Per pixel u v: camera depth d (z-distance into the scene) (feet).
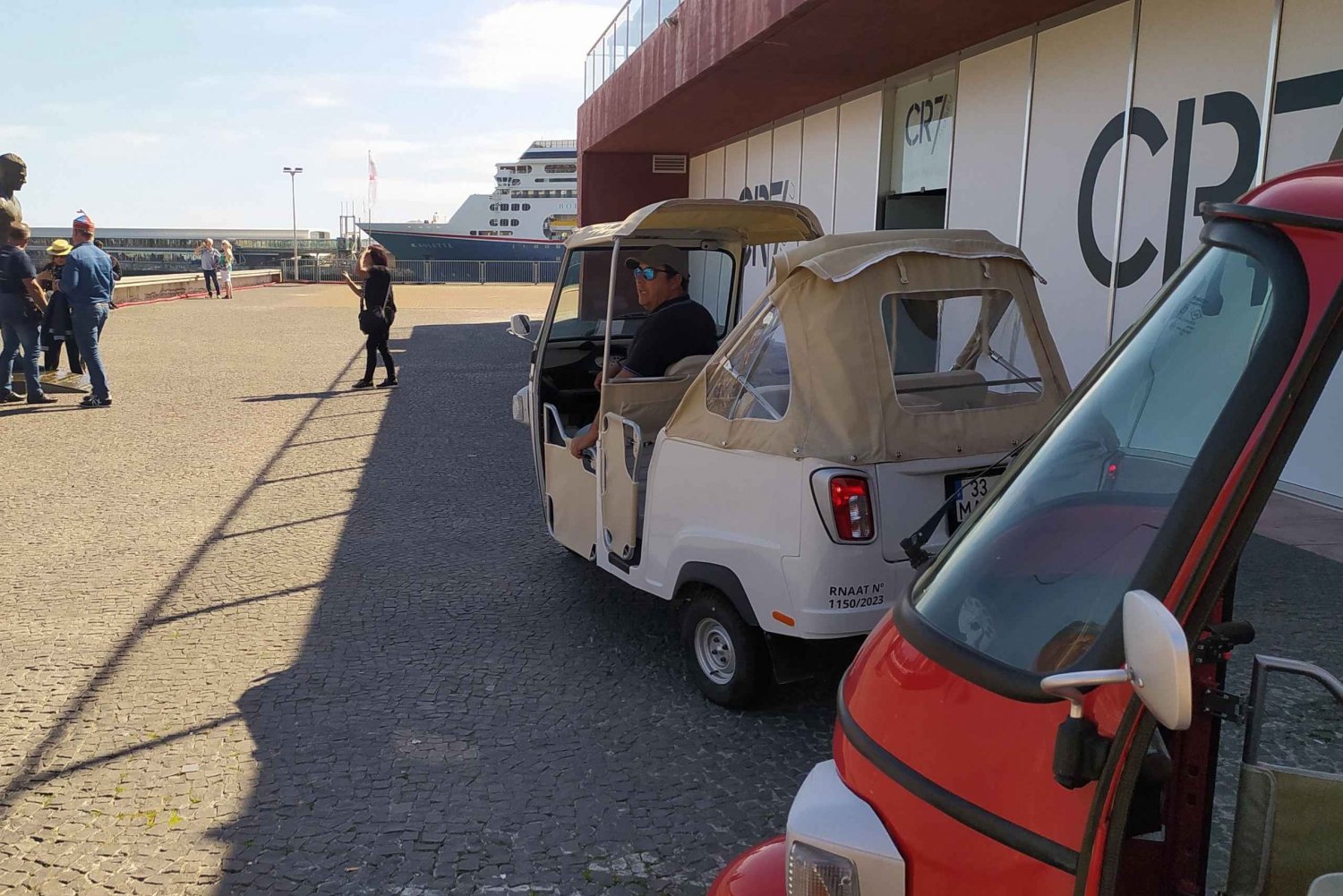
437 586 19.24
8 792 11.94
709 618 13.79
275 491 26.68
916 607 6.05
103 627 17.20
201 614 17.83
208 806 11.60
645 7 52.34
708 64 40.63
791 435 12.13
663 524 14.23
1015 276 13.34
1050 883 4.71
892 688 5.77
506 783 12.09
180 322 81.41
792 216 17.52
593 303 20.11
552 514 19.03
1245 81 24.03
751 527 12.64
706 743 13.04
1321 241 4.42
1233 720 5.11
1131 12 27.76
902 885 5.41
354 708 14.12
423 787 12.01
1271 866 5.62
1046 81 31.81
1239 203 4.93
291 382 47.19
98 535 22.68
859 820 5.64
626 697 14.39
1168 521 4.48
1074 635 5.02
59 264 42.65
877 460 12.01
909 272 12.55
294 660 15.81
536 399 19.48
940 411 12.57
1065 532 5.38
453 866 10.45
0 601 18.53
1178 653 3.86
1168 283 5.39
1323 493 19.36
